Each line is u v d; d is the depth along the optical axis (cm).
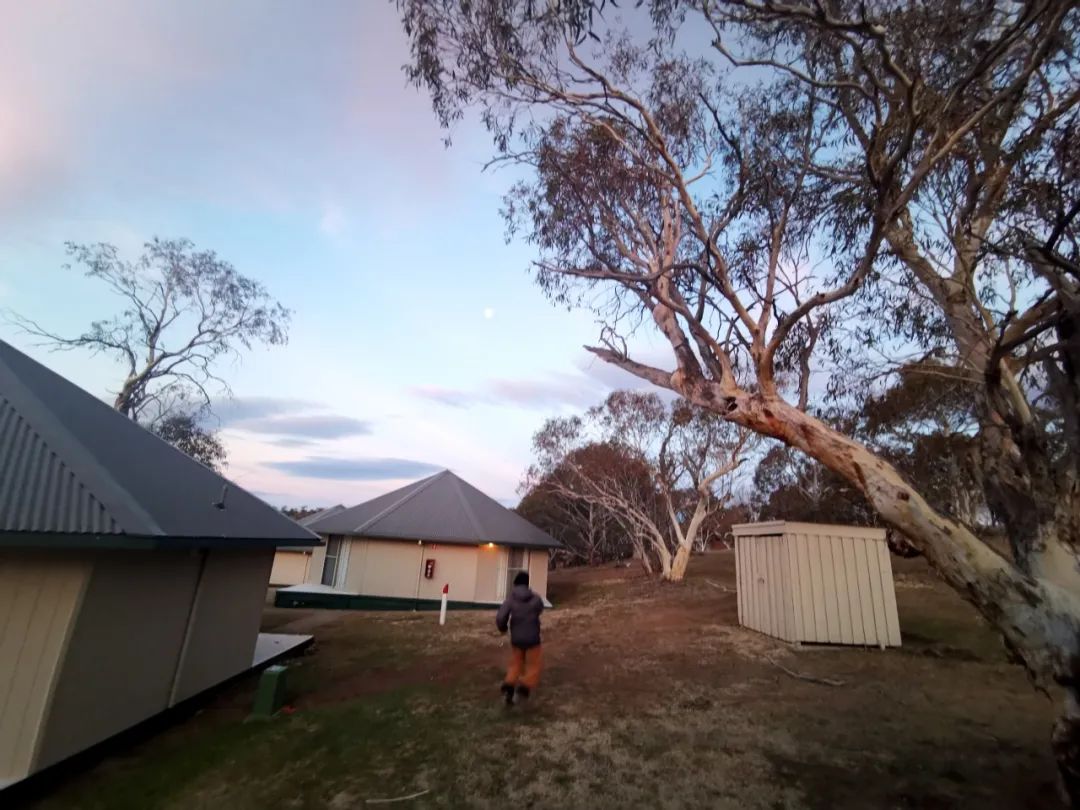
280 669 702
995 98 456
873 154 523
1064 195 525
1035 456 407
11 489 513
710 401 600
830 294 482
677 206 770
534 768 505
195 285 2403
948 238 602
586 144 757
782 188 674
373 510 2197
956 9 465
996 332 582
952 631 1095
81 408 757
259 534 805
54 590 530
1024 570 396
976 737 558
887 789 448
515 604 720
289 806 447
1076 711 347
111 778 510
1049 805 414
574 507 4125
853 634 1005
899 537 548
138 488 625
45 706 494
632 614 1457
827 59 627
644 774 489
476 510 2202
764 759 514
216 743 591
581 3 458
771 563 1109
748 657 923
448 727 614
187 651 709
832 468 494
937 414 972
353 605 1897
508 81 625
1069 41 453
